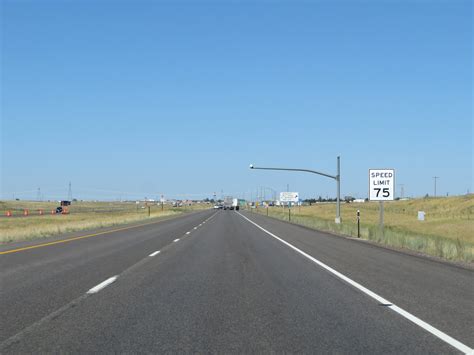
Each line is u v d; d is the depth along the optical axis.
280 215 89.81
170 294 11.72
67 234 35.94
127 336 7.91
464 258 19.98
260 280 14.02
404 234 32.66
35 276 14.57
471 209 89.12
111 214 103.12
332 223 50.09
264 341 7.64
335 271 16.03
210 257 20.34
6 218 76.62
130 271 15.82
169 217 82.00
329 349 7.22
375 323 8.83
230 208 167.50
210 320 9.04
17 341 7.62
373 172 30.98
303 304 10.55
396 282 13.66
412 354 6.99
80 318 9.17
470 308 10.13
